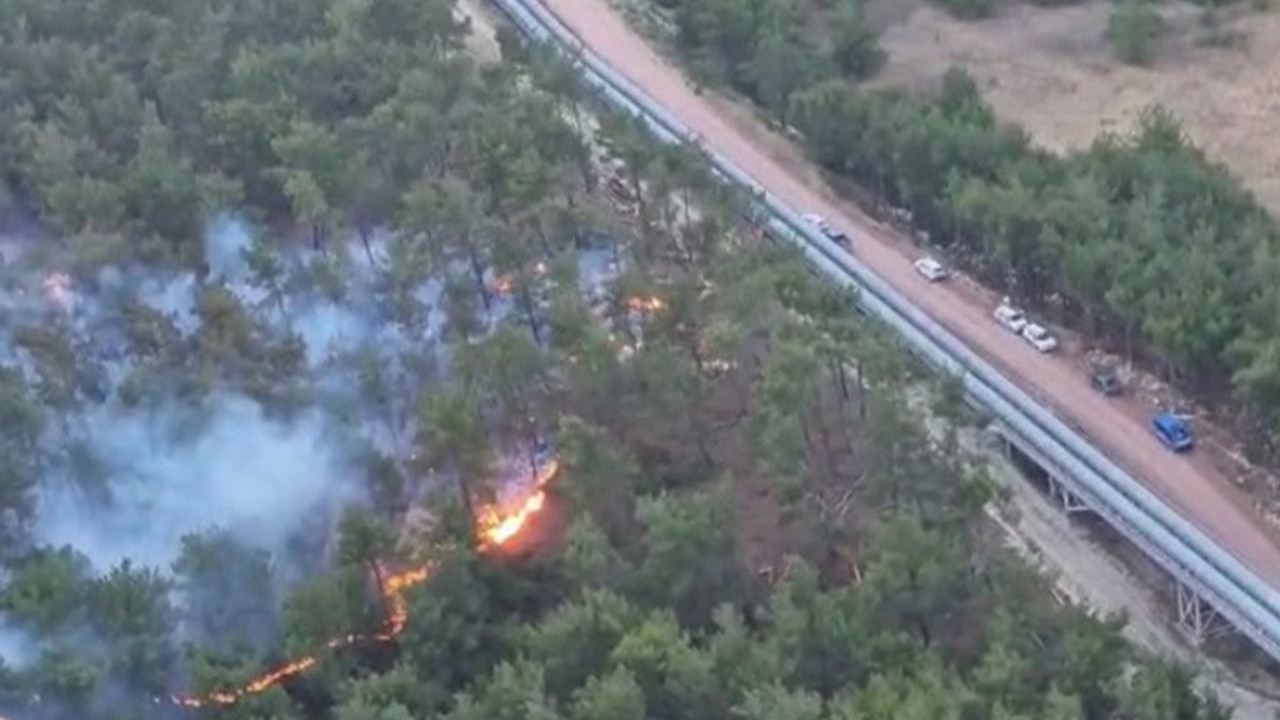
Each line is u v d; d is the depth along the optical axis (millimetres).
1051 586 196000
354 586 185000
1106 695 174000
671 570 184625
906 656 174625
